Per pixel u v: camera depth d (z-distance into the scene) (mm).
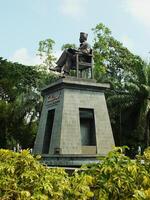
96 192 5102
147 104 37156
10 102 43875
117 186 5043
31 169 5336
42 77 45188
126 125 40156
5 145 37656
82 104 17016
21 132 38531
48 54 45625
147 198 4902
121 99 38469
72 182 5141
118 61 44938
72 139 16234
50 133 18062
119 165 5254
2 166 5227
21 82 52344
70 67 17984
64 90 16812
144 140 38531
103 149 16906
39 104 41125
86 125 17391
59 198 4988
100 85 17562
